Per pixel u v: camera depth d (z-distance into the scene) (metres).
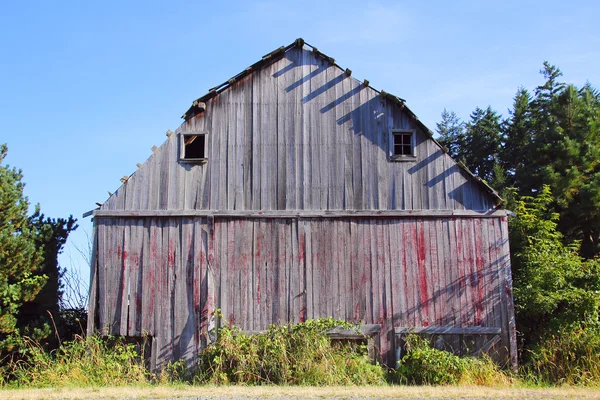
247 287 16.14
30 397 11.45
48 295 17.25
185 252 16.28
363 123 17.08
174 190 16.61
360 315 16.06
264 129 17.02
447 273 16.31
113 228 16.41
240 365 14.54
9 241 15.66
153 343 15.77
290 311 16.03
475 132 43.34
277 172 16.78
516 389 13.04
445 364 14.52
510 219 20.11
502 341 16.00
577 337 15.90
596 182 25.77
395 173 16.81
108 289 16.08
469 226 16.56
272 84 17.28
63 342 16.20
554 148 28.23
